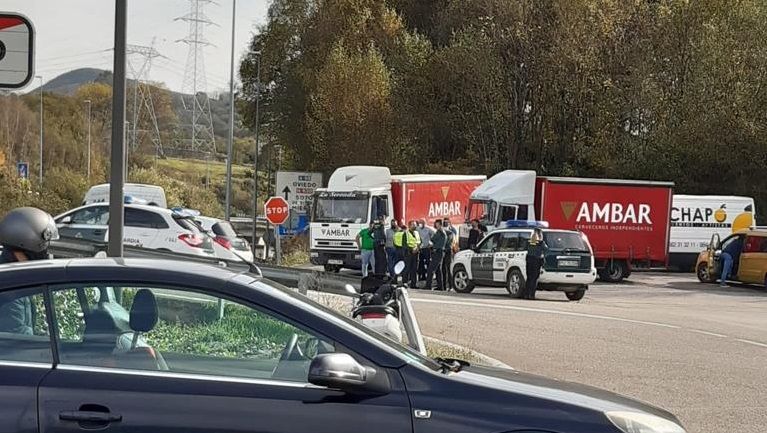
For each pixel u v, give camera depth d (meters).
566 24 46.22
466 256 24.89
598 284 32.06
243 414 4.20
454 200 35.66
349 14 52.94
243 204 89.94
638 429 4.51
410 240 25.27
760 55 43.84
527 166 49.22
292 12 57.25
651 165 44.53
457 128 50.06
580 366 11.94
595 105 46.66
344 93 48.41
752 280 29.59
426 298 20.77
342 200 31.30
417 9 57.12
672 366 12.22
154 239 22.44
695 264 38.34
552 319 17.08
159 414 4.18
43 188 39.94
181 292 4.49
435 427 4.26
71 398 4.18
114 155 8.21
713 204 38.25
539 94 48.09
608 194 33.06
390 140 48.53
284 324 4.46
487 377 4.71
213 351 4.40
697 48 45.00
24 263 4.66
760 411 9.55
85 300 4.47
